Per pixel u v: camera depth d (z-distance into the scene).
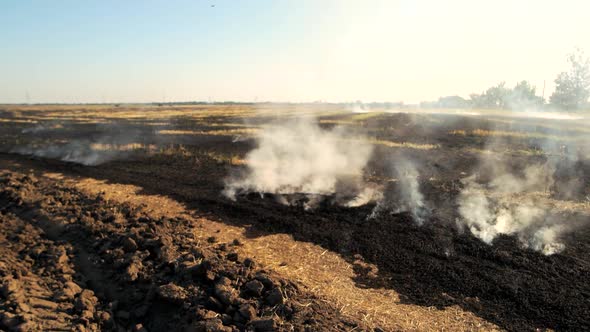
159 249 6.24
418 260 6.00
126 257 6.20
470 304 4.88
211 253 6.10
